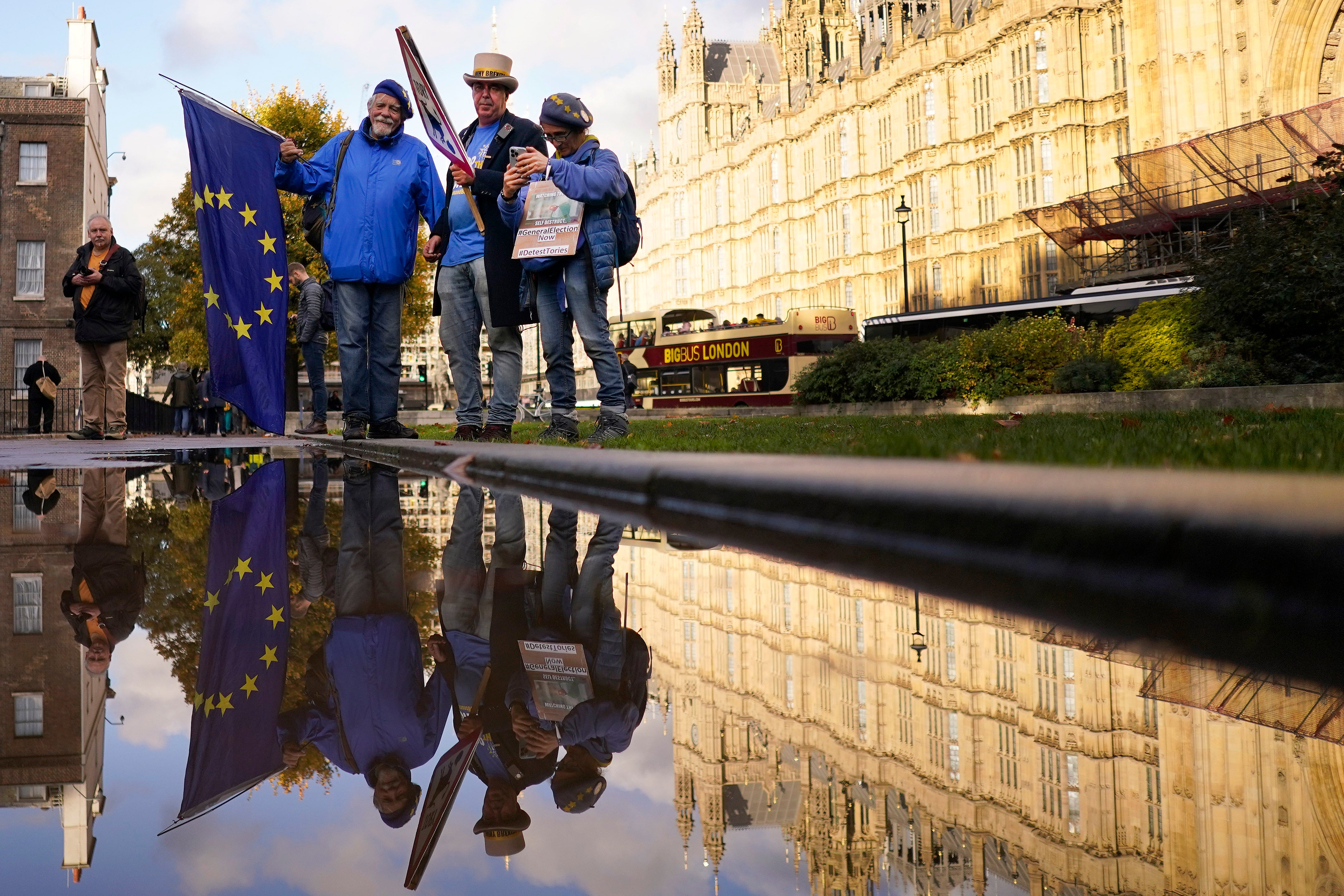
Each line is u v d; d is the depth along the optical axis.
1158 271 29.31
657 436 8.73
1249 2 31.64
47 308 34.31
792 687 1.38
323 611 2.12
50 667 1.62
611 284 7.64
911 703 1.25
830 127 60.09
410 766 1.14
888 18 70.00
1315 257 14.55
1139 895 0.69
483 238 7.90
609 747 1.19
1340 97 27.12
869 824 0.89
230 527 3.63
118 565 2.78
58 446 11.88
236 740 1.24
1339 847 0.76
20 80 36.03
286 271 8.78
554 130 7.38
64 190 34.69
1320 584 1.06
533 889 0.79
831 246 60.38
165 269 54.16
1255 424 6.42
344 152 8.04
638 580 2.26
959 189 49.06
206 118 8.31
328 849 0.89
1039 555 1.47
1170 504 1.24
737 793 1.00
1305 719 0.99
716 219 76.50
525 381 89.06
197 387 23.09
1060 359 20.16
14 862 0.85
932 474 1.87
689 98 80.56
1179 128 33.62
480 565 2.64
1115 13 41.22
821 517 2.21
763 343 33.69
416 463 6.76
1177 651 1.21
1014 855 0.79
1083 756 0.99
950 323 30.19
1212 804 0.84
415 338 40.38
